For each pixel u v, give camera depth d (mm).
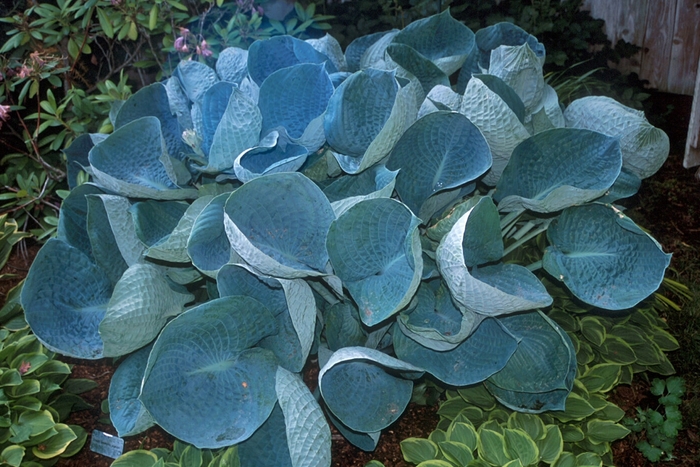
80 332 1955
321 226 1870
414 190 2031
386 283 1819
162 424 1717
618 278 1928
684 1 4328
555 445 1896
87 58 3166
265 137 1997
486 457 1828
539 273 2281
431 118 1956
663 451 2219
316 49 2410
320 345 2082
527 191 2033
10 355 2123
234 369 1824
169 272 2027
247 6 2836
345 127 1991
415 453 1918
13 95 3008
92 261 2119
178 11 2928
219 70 2402
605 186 1938
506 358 1855
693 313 2631
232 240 1747
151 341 1907
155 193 1993
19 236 2607
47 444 1984
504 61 2135
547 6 4227
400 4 4441
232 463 1788
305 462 1688
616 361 2172
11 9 2990
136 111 2258
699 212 3338
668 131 4098
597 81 4031
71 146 2361
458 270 1688
